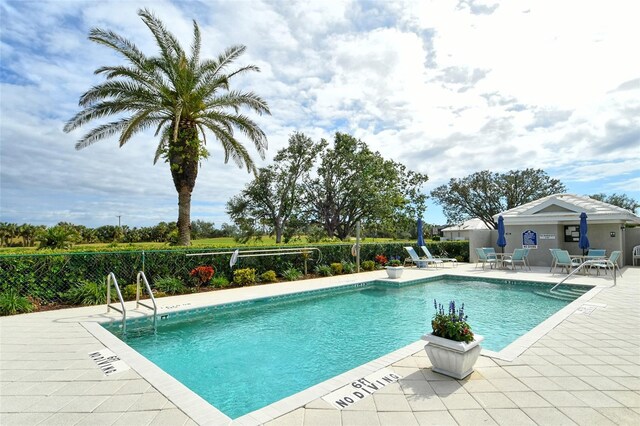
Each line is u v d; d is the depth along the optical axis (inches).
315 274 570.6
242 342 263.7
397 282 492.1
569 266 591.8
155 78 510.9
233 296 385.7
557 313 287.1
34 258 336.8
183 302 352.8
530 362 181.9
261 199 1238.9
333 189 1234.6
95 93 482.3
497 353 195.0
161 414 133.1
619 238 646.5
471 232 800.3
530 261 717.3
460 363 159.0
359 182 1155.3
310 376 202.7
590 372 168.7
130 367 182.2
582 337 224.4
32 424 125.9
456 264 756.0
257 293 404.8
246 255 463.8
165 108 532.4
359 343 261.3
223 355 236.8
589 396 144.0
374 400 141.9
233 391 183.2
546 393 146.9
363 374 168.4
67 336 238.8
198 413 133.6
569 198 759.7
